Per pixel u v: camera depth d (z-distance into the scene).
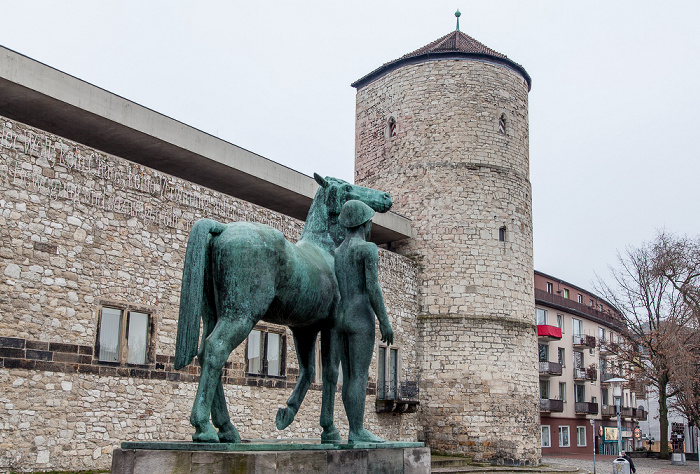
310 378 7.25
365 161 32.59
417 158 30.27
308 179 24.56
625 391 62.69
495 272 28.97
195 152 20.59
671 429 70.88
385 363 26.52
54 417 14.60
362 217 7.21
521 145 31.08
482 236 29.12
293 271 6.61
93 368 15.57
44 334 14.66
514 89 31.19
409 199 30.12
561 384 50.78
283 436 20.50
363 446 6.64
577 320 54.28
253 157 22.50
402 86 31.31
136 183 17.19
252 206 20.47
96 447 15.35
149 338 17.02
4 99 17.12
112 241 16.41
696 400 40.69
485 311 28.53
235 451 5.54
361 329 6.96
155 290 17.31
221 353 5.97
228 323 6.09
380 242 30.67
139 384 16.55
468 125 29.94
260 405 19.98
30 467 14.00
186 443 5.68
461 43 31.98
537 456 28.75
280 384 20.75
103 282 16.06
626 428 61.66
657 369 42.53
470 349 28.05
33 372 14.35
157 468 5.50
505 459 27.33
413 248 29.62
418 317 28.81
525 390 28.75
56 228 15.20
